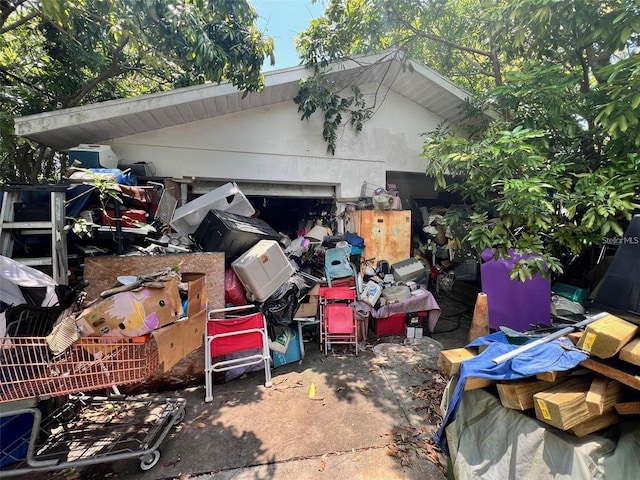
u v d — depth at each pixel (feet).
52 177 22.63
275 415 8.63
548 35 12.05
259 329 10.46
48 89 18.07
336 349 13.09
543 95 11.47
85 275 9.80
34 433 5.89
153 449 6.67
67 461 6.17
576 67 13.02
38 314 6.17
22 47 17.42
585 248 13.51
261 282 11.35
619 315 5.29
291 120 16.88
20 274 6.91
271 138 16.56
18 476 6.56
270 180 16.76
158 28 10.72
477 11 15.53
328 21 15.03
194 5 10.66
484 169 11.06
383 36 16.06
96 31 14.21
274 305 11.69
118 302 6.02
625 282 5.31
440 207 24.16
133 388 9.75
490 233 9.99
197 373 10.28
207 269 11.05
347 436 7.77
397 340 13.96
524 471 4.59
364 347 13.29
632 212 9.54
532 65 12.25
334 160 17.90
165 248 11.86
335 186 18.66
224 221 12.20
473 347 6.75
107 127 13.15
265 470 6.74
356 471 6.68
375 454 7.16
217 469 6.77
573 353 4.83
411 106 19.39
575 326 5.78
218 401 9.34
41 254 9.37
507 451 4.91
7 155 19.84
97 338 5.97
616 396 4.68
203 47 10.17
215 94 13.29
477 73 21.76
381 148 18.92
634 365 4.43
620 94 9.32
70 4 9.14
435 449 7.28
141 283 6.41
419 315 14.57
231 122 15.83
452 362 6.05
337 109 17.11
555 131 12.48
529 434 4.70
